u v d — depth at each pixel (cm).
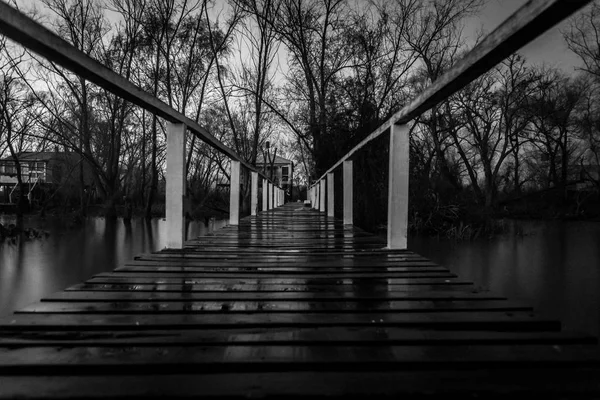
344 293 222
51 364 128
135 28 1803
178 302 204
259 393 114
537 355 136
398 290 230
